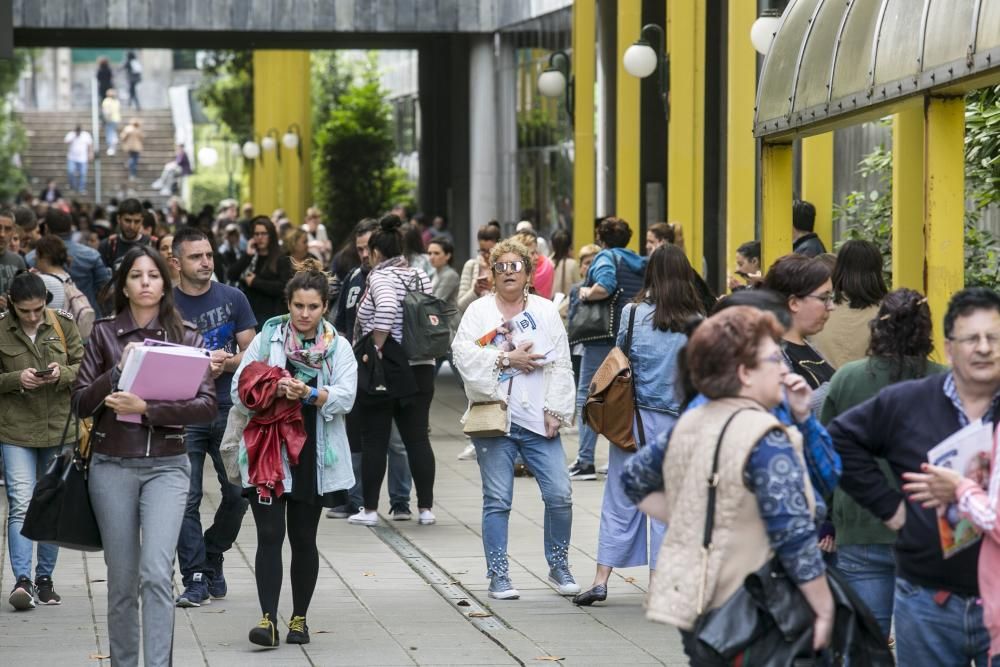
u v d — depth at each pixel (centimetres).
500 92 8581
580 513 3197
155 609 1820
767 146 2994
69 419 1905
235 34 8406
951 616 1373
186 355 1820
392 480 3173
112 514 1833
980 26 2064
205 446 2378
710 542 1263
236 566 2700
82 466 1855
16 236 3469
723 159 5638
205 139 16950
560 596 2444
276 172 11306
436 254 3991
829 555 1655
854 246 1961
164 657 1823
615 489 2367
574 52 5675
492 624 2258
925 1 2264
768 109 2927
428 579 2588
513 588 2455
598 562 2378
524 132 8300
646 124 5912
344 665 2023
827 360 1898
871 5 2508
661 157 5928
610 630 2216
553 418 2402
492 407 2384
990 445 1338
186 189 15862
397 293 3005
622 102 5031
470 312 2417
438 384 6109
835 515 1589
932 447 1397
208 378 1866
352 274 3262
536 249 3925
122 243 4022
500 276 2400
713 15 5688
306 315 2123
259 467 2083
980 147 2977
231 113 12800
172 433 1845
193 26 7469
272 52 11131
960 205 2256
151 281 1891
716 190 5712
